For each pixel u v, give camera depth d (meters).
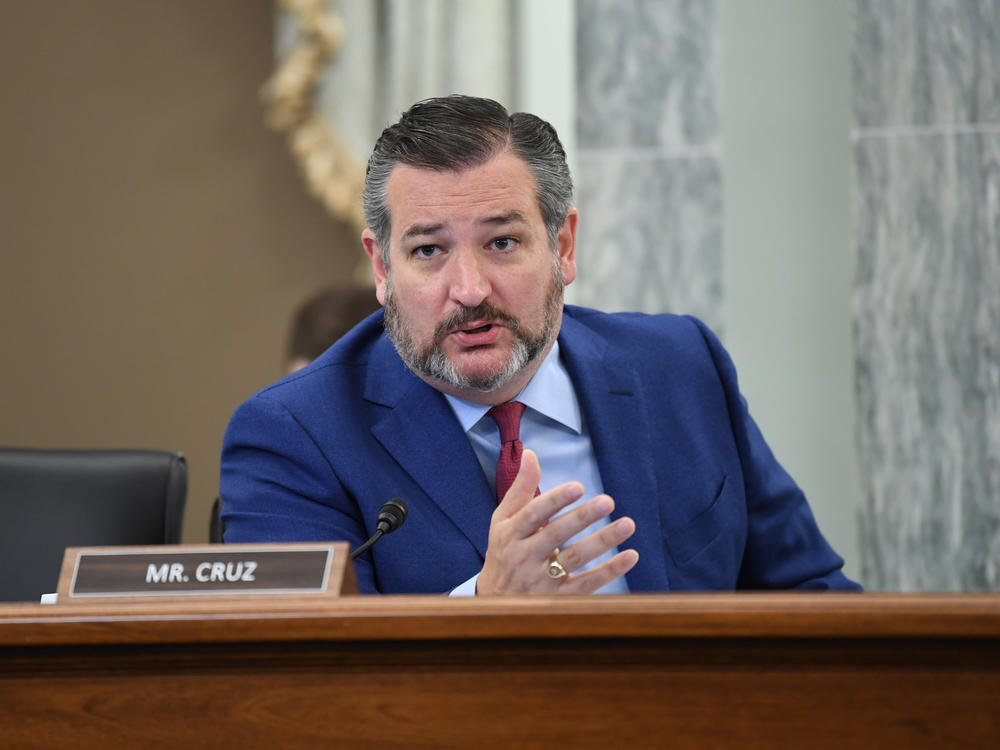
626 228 11.20
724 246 11.16
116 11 12.70
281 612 3.37
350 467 5.60
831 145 11.29
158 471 7.09
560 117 11.77
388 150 5.33
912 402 10.87
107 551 3.75
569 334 6.18
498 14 11.70
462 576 5.42
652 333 6.39
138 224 12.73
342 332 8.36
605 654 3.36
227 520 5.60
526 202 5.23
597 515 4.18
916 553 10.85
